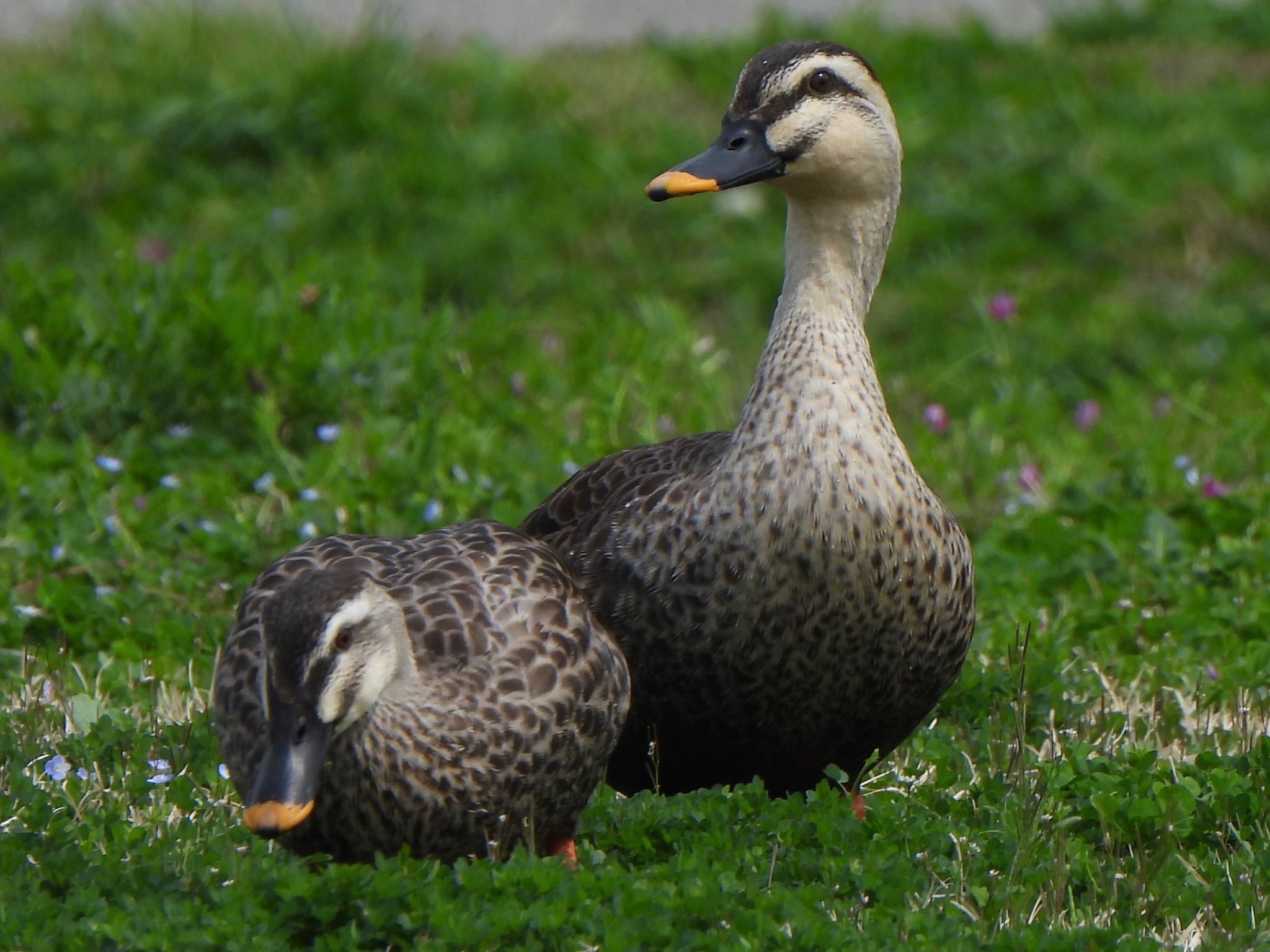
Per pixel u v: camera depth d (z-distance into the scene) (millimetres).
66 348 12766
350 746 6805
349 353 12820
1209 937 6570
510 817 7109
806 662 7699
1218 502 11609
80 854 6848
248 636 7117
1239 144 20578
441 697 6930
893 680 7844
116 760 8086
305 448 12641
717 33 24141
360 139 20016
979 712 9062
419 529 11039
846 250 8281
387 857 7004
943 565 7844
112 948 6141
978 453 13250
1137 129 21141
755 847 7188
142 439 12461
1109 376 16859
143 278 13227
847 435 7676
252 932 6211
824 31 23328
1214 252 19047
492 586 7285
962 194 19781
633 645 7812
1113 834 7516
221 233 18375
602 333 14664
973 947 6281
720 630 7668
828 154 8180
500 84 21250
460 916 6207
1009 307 15641
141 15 22312
